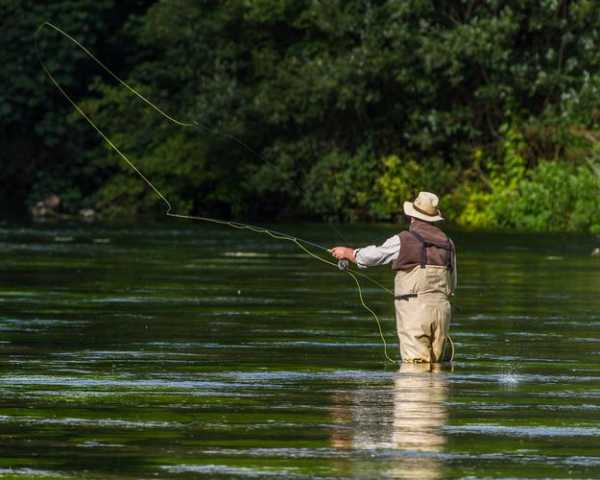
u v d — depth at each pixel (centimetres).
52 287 3281
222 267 3881
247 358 2181
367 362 2148
